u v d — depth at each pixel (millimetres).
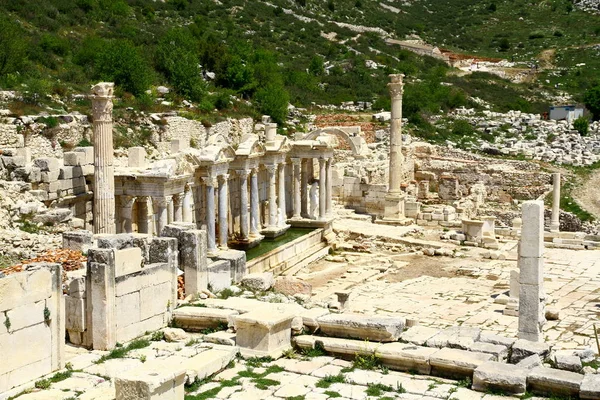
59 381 17078
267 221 43625
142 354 18844
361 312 30906
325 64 114062
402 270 40906
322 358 19062
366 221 52156
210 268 24281
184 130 57188
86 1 90438
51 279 17609
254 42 112312
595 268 40875
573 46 159375
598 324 29641
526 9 195500
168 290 21375
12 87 51750
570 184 67812
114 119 51906
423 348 18547
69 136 46844
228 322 20594
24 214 30109
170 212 32812
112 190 30766
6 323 16547
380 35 152625
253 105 76250
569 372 16891
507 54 158000
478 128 91188
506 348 18797
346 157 67188
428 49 146125
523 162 72500
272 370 18219
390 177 52000
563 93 123938
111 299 19234
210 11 124562
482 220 47875
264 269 36938
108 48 64188
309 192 48219
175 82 69812
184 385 16672
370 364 18375
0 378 16406
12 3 78562
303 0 154875
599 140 86000
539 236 22922
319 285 36750
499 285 36375
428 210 52844
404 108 88625
